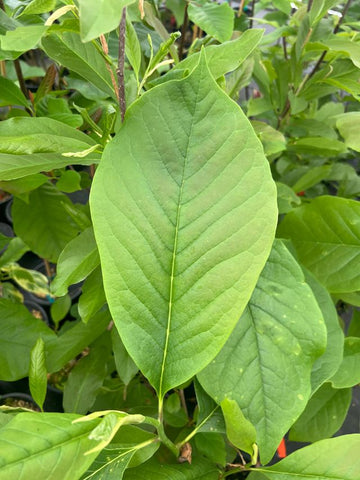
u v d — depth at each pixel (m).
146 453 0.21
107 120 0.22
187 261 0.17
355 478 0.21
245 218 0.16
